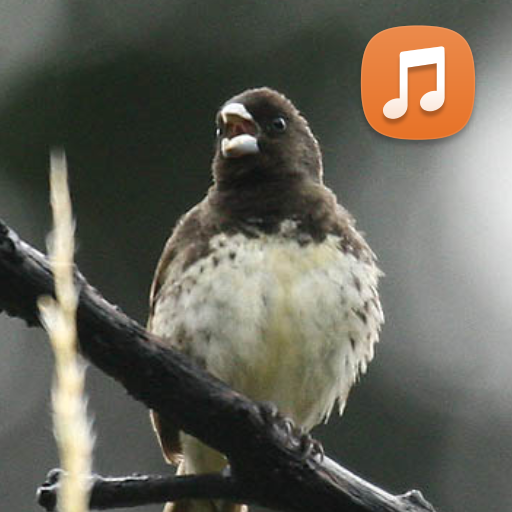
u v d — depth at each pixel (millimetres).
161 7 11492
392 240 12734
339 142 12078
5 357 13414
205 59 11555
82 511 1573
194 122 11492
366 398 12219
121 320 4363
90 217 11531
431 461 12156
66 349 1598
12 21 11406
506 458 12242
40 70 11375
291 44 11688
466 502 12086
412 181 12539
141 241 11570
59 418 1577
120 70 11430
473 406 12430
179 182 11484
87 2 11500
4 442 13273
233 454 4621
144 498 4492
